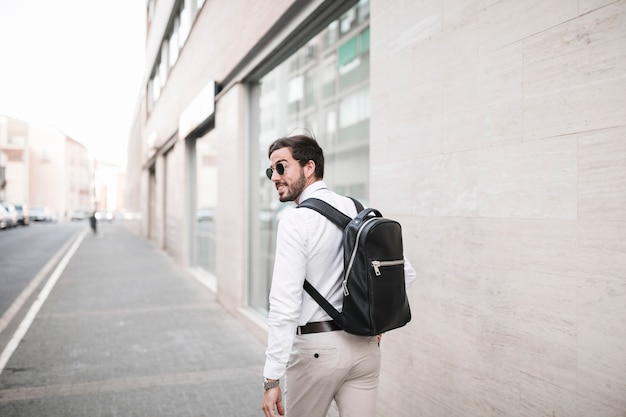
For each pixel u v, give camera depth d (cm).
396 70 293
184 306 730
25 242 2088
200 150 1073
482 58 226
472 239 233
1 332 574
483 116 225
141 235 2588
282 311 169
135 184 3178
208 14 826
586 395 175
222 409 355
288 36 492
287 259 173
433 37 259
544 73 193
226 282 712
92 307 720
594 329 172
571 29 181
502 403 215
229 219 698
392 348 299
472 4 232
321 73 475
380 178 311
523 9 203
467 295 237
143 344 524
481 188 227
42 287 898
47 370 439
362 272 168
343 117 434
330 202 190
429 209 264
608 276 167
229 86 687
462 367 240
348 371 179
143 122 2412
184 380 414
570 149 182
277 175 193
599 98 171
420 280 272
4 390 390
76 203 7988
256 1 550
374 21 318
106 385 402
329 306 177
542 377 195
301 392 184
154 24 1745
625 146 162
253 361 467
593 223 173
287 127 553
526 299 202
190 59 1000
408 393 283
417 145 274
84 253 1569
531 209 200
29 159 7200
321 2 411
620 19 163
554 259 189
